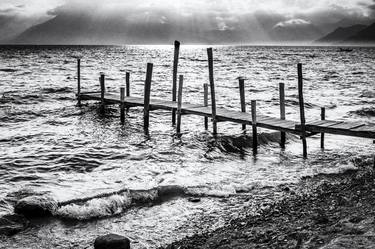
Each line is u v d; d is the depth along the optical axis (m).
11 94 32.69
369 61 101.50
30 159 14.80
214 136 17.81
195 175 12.77
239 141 17.23
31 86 39.03
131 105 21.88
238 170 13.38
